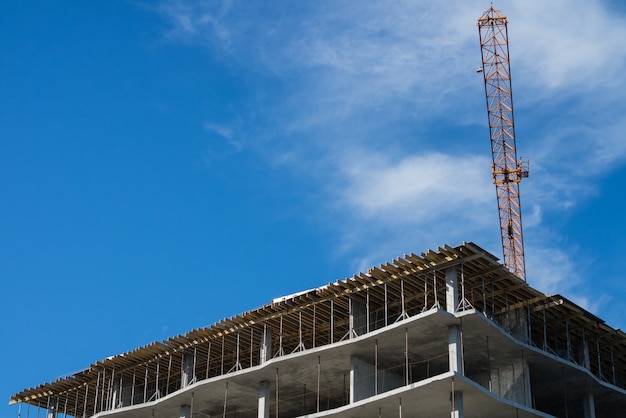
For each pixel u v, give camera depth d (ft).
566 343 218.38
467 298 204.85
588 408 212.23
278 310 214.28
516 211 336.70
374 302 208.64
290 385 216.33
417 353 202.18
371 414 196.95
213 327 221.25
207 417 231.30
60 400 260.42
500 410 192.24
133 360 237.66
